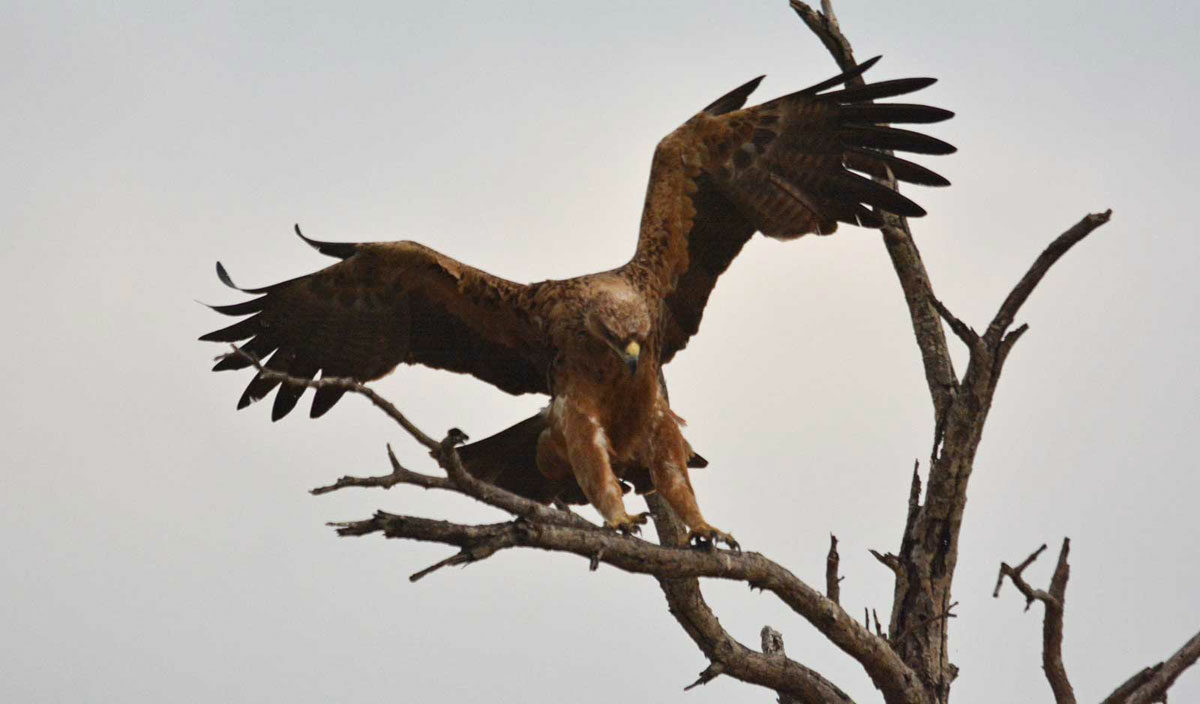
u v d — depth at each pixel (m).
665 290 17.47
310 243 16.64
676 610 15.70
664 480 16.20
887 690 16.23
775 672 16.22
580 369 16.39
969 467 17.50
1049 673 16.64
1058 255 16.38
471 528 11.38
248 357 10.71
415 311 17.84
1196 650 16.89
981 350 16.70
